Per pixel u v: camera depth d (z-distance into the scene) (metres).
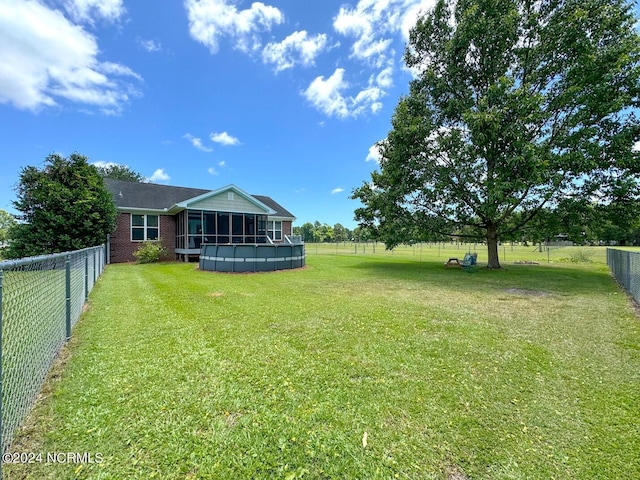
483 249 37.25
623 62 8.80
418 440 1.98
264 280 9.00
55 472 1.69
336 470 1.73
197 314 5.00
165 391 2.53
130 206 14.75
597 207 10.66
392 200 12.48
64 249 10.90
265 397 2.47
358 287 7.93
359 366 3.08
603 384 2.74
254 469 1.73
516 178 9.79
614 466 1.75
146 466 1.74
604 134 9.76
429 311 5.38
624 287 7.96
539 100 9.25
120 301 5.89
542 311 5.45
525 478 1.67
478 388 2.65
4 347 2.04
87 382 2.68
